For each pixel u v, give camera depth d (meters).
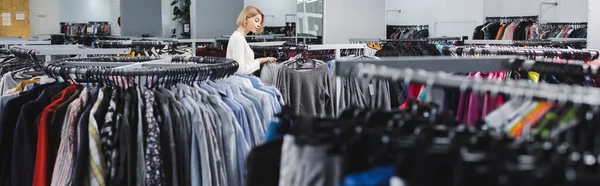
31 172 2.12
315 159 1.06
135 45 4.94
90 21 17.95
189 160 2.06
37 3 12.70
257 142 2.25
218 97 2.16
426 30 11.85
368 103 4.04
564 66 1.62
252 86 2.58
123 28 12.04
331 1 6.99
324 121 1.21
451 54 3.74
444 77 1.14
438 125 1.12
